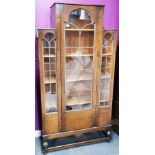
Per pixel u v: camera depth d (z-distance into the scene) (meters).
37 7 1.96
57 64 1.75
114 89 2.28
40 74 1.74
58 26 1.67
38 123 2.17
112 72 1.95
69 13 1.67
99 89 1.93
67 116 1.87
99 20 1.77
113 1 2.23
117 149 1.97
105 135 2.15
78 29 1.76
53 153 1.89
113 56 1.91
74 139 2.11
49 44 1.74
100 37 1.81
